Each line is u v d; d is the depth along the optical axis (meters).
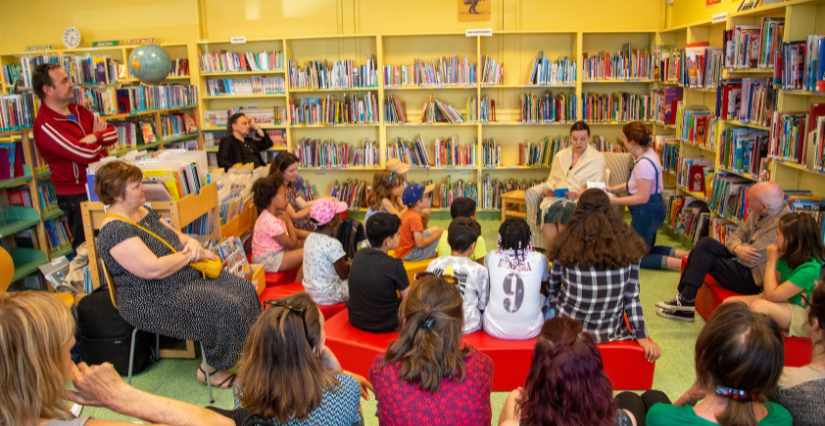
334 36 5.93
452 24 6.11
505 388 2.67
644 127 4.24
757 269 3.15
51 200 4.18
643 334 2.62
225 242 3.18
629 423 1.51
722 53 4.18
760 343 1.39
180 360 3.14
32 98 3.97
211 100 6.55
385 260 2.72
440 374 1.57
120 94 4.98
